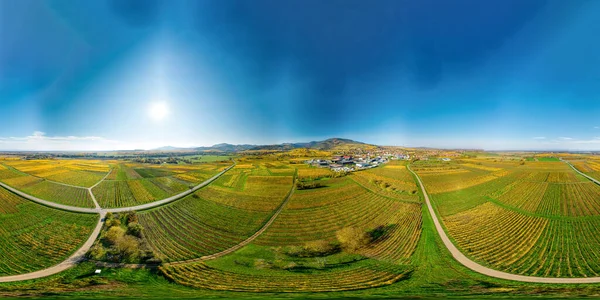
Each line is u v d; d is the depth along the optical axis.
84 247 49.91
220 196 78.88
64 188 77.25
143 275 42.84
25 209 63.31
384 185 88.12
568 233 53.69
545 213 62.66
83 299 34.53
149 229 57.44
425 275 41.94
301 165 128.75
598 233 52.91
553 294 34.75
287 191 84.00
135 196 75.00
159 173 101.75
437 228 59.09
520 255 47.12
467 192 80.00
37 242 51.28
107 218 60.03
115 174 95.69
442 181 91.44
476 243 52.06
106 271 43.38
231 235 57.84
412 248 51.06
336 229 60.09
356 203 74.94
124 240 50.66
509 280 39.81
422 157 156.12
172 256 48.72
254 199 77.69
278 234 58.31
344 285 39.53
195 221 63.19
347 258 48.72
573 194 72.69
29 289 37.91
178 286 39.56
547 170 97.12
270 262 47.50
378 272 43.47
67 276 41.88
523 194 75.12
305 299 35.09
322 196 80.19
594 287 36.94
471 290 36.81
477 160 134.38
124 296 35.81
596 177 85.94
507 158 136.88
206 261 47.62
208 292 37.59
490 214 64.56
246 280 41.44
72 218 60.47
